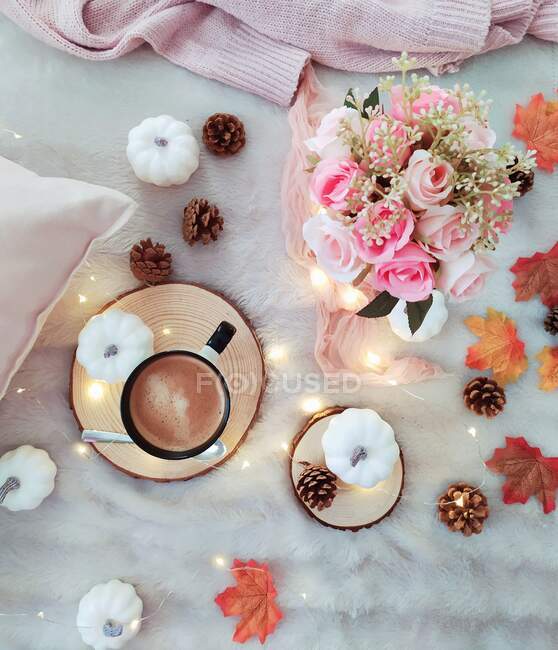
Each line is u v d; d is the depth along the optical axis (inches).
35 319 27.4
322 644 30.6
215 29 31.2
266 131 31.1
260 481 30.4
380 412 30.9
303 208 30.2
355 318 30.6
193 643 30.3
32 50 30.6
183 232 30.0
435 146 23.6
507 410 31.3
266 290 30.6
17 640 29.9
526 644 31.3
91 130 30.5
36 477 29.0
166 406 27.4
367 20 30.0
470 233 23.7
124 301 29.7
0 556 29.9
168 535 30.2
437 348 31.1
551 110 31.5
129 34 30.0
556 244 31.0
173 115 30.9
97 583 30.1
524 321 31.5
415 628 30.9
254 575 30.1
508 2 30.6
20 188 26.5
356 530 30.3
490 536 31.1
